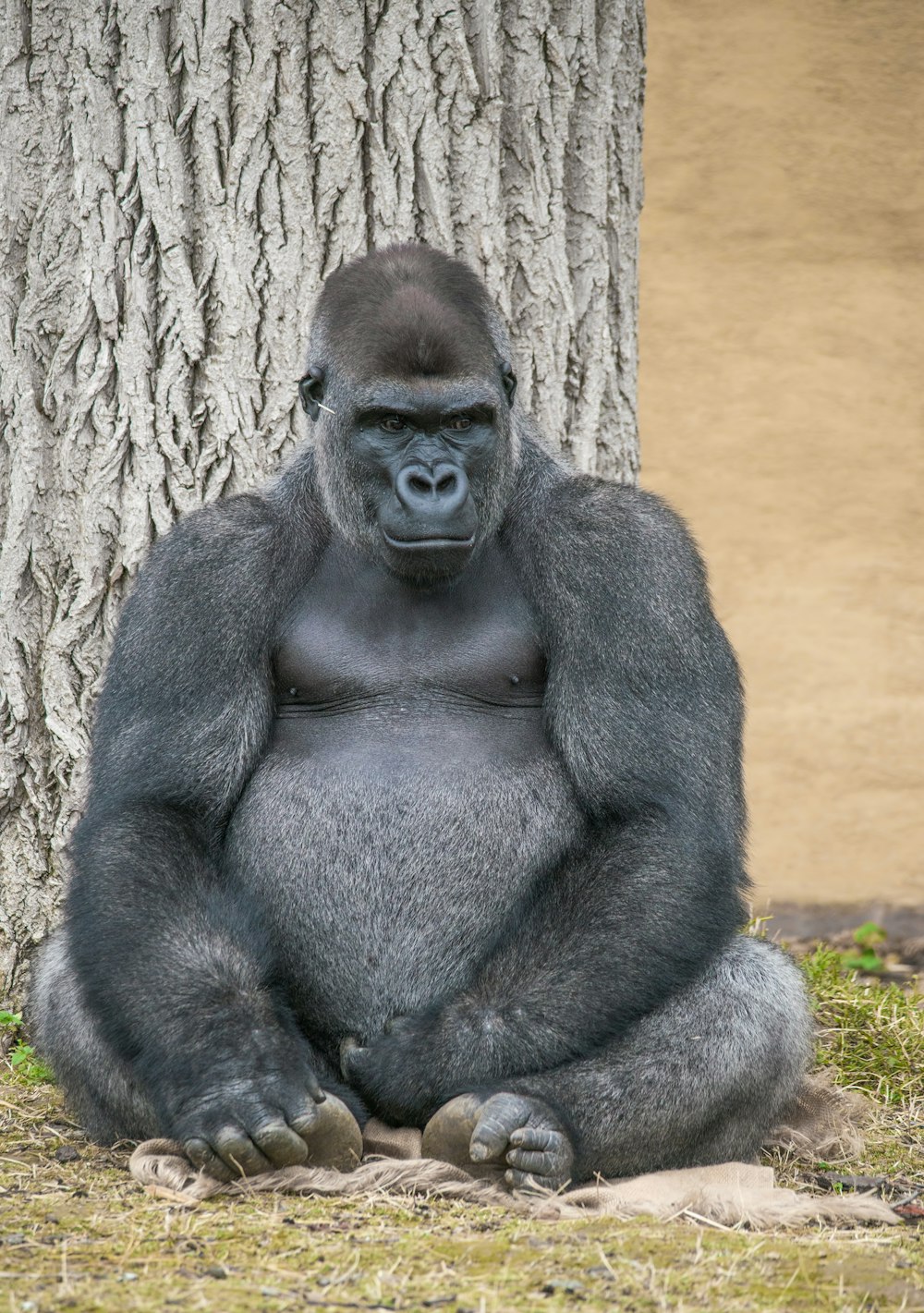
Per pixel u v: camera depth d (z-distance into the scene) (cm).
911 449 4312
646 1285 1250
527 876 1673
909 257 4316
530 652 1734
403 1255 1316
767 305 4341
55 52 2239
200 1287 1223
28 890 2255
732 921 1655
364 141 2262
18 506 2252
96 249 2238
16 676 2255
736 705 1778
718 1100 1582
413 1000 1669
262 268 2247
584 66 2373
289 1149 1471
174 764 1678
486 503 1695
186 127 2236
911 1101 2070
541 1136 1492
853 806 4228
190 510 2245
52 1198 1473
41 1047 1755
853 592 4300
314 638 1728
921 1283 1273
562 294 2364
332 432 1705
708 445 4350
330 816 1666
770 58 4303
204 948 1572
